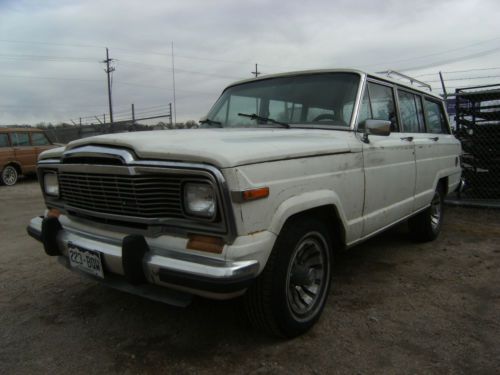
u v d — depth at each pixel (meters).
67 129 18.48
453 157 5.57
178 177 2.31
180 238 2.38
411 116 4.61
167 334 2.91
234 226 2.20
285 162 2.52
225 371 2.46
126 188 2.48
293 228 2.64
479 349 2.66
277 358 2.58
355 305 3.32
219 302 3.40
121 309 3.31
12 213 7.83
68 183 2.93
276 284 2.54
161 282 2.34
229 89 4.28
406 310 3.23
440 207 5.35
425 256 4.62
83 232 2.86
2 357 2.65
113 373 2.46
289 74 3.89
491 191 7.61
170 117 15.92
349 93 3.51
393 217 3.92
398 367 2.48
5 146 12.90
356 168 3.23
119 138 2.53
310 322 2.87
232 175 2.17
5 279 4.02
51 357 2.64
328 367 2.49
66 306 3.39
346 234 3.15
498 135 7.36
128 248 2.35
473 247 4.96
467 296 3.49
